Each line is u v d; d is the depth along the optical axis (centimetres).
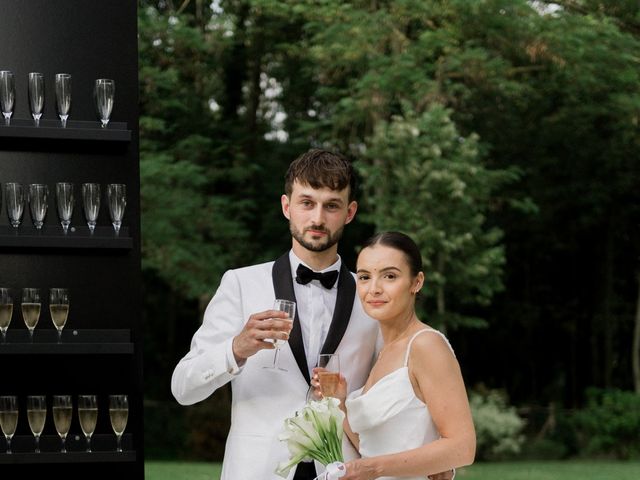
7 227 365
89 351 363
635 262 1852
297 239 336
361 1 1363
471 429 295
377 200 1300
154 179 1403
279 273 348
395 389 303
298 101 1691
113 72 390
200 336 345
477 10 1266
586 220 1733
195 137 1482
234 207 1564
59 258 383
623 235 1827
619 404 1533
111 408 353
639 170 1686
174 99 1503
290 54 1482
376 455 308
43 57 387
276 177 1659
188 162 1425
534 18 1301
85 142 377
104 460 360
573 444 1538
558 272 1894
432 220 1288
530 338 1897
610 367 1814
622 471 1242
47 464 372
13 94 364
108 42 391
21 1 386
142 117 1519
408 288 309
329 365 311
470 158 1290
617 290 1872
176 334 1902
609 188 1683
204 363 321
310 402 297
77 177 386
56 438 365
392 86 1302
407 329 312
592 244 1853
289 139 1670
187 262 1447
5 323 354
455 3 1271
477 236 1337
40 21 387
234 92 1698
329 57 1362
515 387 1916
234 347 317
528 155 1655
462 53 1333
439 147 1282
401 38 1352
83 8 390
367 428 308
